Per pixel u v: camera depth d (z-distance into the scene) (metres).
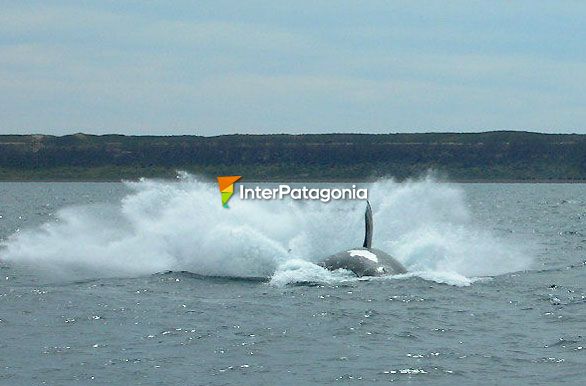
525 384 21.66
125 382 21.70
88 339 26.39
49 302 32.62
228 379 22.06
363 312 30.81
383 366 23.42
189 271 41.56
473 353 24.92
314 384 21.67
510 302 33.19
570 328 28.34
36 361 23.67
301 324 28.77
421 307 31.92
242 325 28.56
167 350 25.11
